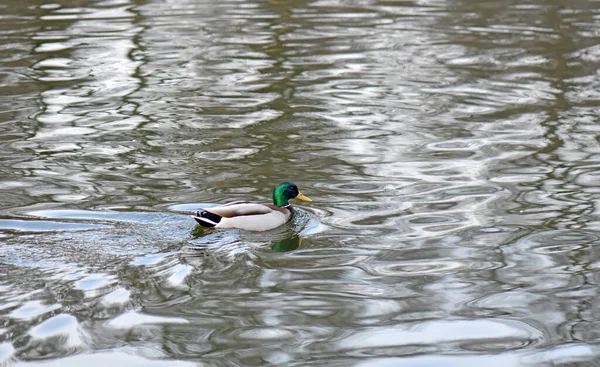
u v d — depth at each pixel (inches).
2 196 580.1
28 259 481.4
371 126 739.4
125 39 1010.7
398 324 425.7
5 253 486.6
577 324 426.0
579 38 1021.8
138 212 556.7
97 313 426.6
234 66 913.5
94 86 844.0
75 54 949.2
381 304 445.7
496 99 813.2
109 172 632.4
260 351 398.9
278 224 550.6
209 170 639.1
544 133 719.1
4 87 836.6
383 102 805.2
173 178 622.2
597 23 1091.3
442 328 422.6
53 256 486.9
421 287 465.7
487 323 427.5
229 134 718.5
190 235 526.0
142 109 779.4
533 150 679.7
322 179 624.4
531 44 1001.5
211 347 400.5
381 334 416.2
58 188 598.2
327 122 748.6
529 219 553.9
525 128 733.3
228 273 479.5
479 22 1107.3
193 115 764.6
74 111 773.3
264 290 460.1
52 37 1015.0
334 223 553.9
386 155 672.4
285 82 862.5
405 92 834.8
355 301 448.1
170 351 396.8
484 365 389.4
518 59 943.0
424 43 1007.0
